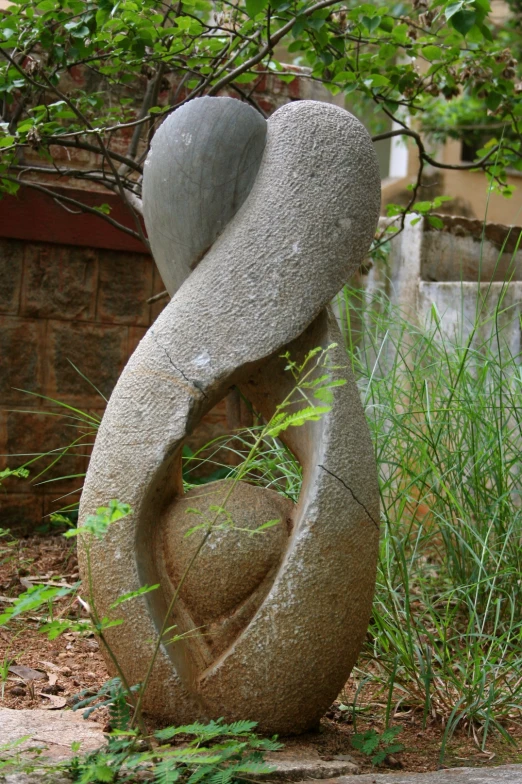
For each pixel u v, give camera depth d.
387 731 2.78
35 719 2.69
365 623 2.75
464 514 3.92
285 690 2.62
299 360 2.80
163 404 2.65
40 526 5.88
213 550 2.65
